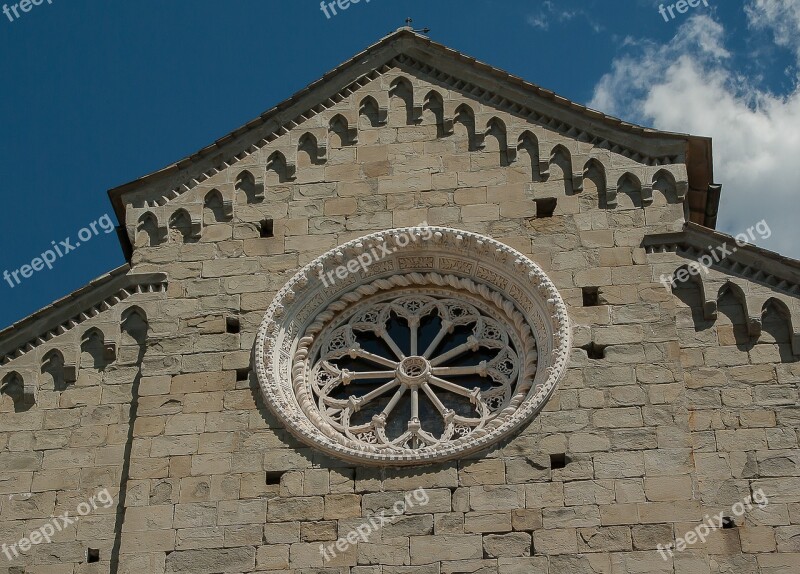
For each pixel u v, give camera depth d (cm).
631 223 3950
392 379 3847
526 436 3584
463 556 3438
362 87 4288
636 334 3744
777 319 3756
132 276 3991
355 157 4156
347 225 4038
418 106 4222
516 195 4034
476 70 4256
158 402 3747
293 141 4200
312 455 3619
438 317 3956
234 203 4103
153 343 3859
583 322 3781
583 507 3472
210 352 3831
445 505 3506
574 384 3659
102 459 3716
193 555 3503
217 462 3631
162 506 3578
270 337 3834
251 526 3528
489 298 3916
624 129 4103
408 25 4381
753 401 3625
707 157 4075
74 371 3862
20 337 3925
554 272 3881
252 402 3725
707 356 3712
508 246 3931
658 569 3381
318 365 3869
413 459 3569
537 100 4188
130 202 4134
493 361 3838
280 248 4012
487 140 4144
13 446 3750
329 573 3447
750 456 3541
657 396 3628
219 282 3966
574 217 3978
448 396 3809
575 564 3403
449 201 4044
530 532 3453
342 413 3784
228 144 4206
